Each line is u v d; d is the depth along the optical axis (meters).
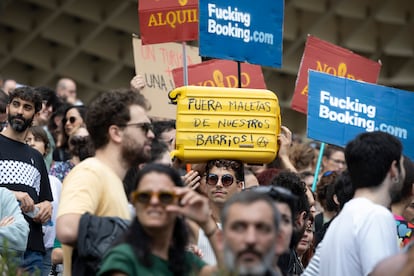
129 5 22.38
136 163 7.64
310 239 9.59
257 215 6.31
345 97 10.27
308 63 11.27
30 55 22.94
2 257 7.15
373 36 22.92
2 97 11.31
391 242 7.39
